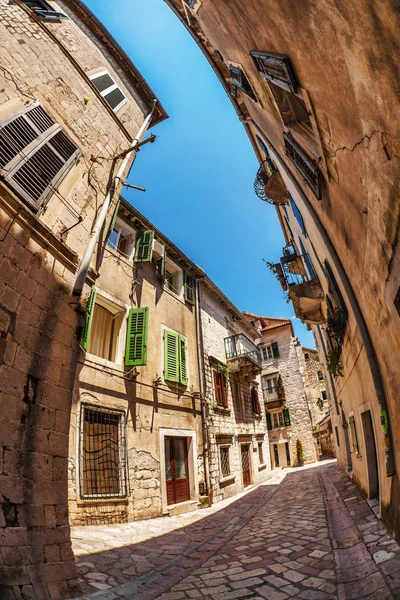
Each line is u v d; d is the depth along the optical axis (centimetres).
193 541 618
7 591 278
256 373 1617
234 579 401
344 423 1072
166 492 902
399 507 388
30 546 329
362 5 204
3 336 380
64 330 477
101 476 737
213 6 556
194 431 1081
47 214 522
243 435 1459
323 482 1098
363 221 365
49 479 387
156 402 952
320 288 855
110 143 782
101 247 670
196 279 1400
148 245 1043
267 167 1144
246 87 722
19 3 659
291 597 333
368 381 530
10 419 361
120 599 351
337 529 546
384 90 228
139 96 1053
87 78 767
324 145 410
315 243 728
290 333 2533
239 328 1803
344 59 265
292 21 316
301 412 2319
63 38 774
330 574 374
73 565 365
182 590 378
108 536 603
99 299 882
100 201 680
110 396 800
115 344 912
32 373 406
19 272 424
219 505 1031
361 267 417
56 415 424
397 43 189
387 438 432
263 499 1027
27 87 588
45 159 549
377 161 279
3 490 329
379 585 299
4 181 448
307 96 392
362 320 489
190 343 1227
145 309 943
